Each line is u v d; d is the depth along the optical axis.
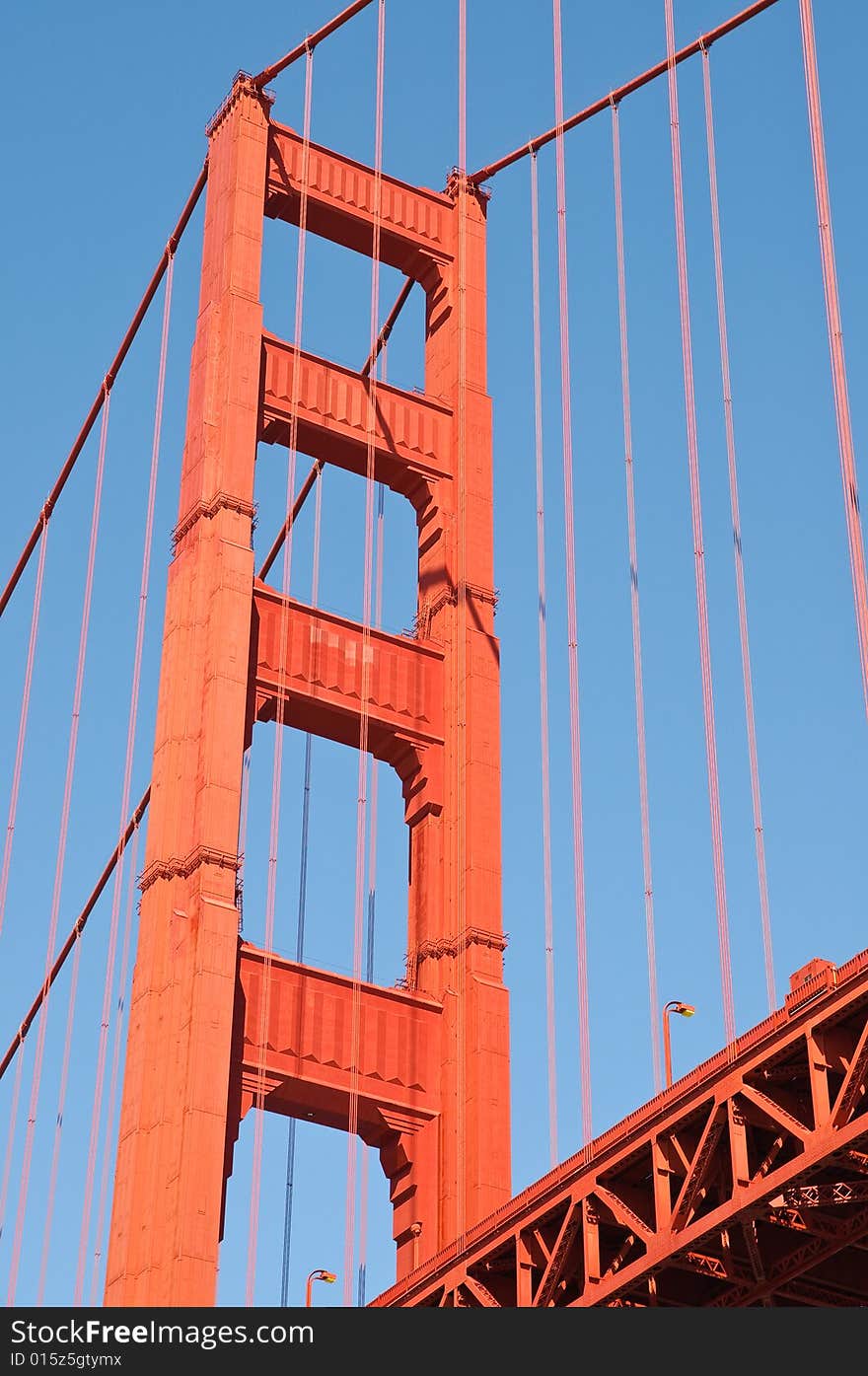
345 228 70.88
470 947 61.56
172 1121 55.22
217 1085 55.41
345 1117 59.47
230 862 58.50
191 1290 52.62
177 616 62.69
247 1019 58.06
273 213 70.06
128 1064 56.75
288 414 66.44
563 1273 43.97
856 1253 42.28
